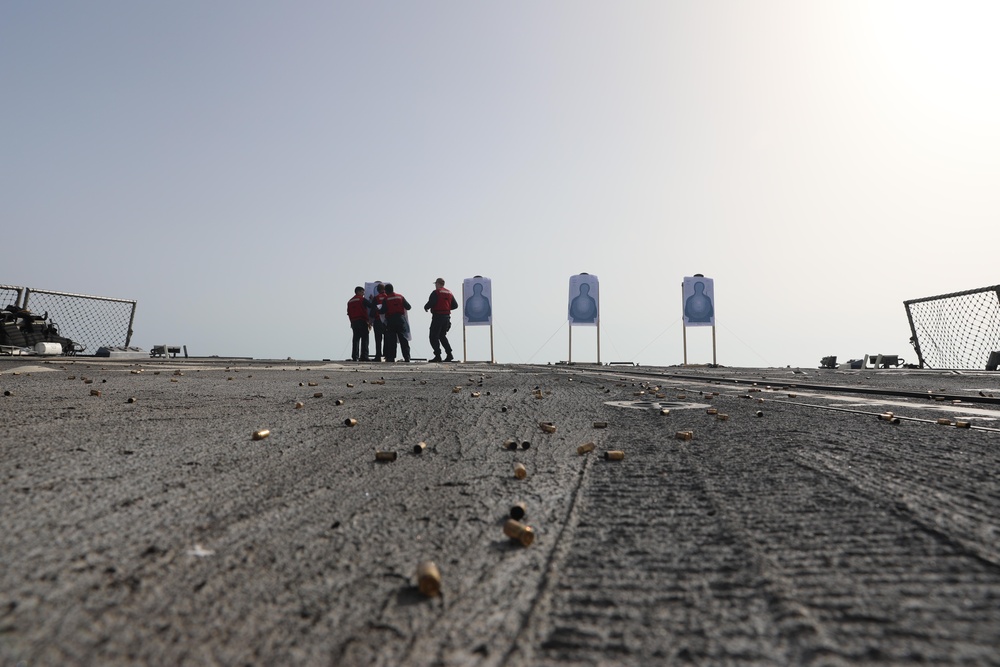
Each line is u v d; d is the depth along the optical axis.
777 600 1.80
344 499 3.04
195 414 6.30
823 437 4.89
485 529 2.56
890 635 1.57
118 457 3.94
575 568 2.11
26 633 1.60
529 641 1.60
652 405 7.88
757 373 21.64
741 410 7.21
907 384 13.54
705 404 8.09
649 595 1.87
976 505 2.78
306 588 1.94
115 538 2.37
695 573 2.04
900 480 3.30
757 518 2.64
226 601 1.83
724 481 3.37
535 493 3.18
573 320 43.16
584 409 7.34
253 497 3.05
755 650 1.52
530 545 2.35
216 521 2.63
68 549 2.23
